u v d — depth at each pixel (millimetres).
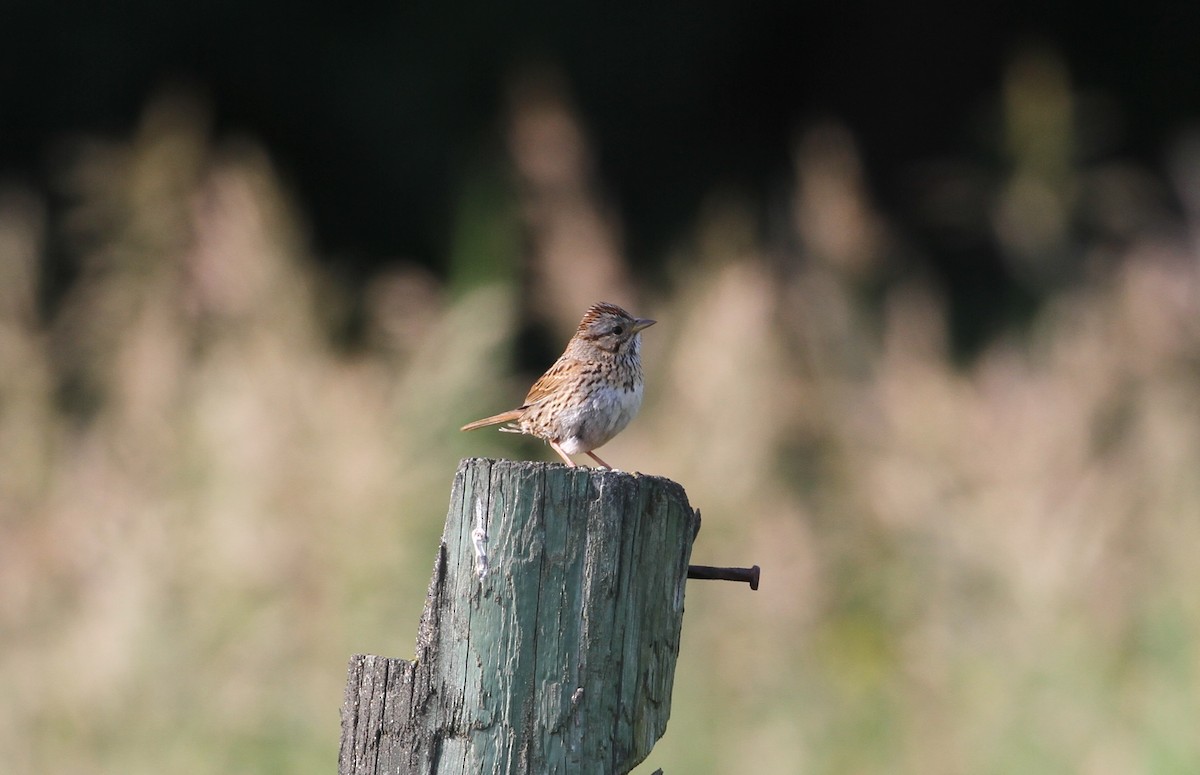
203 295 11859
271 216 12148
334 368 11453
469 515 5059
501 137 20594
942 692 10258
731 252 13141
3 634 10000
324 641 9914
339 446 10586
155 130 13625
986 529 10586
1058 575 10344
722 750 10172
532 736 4949
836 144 13820
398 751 5059
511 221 13203
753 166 25250
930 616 10688
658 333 12508
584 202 13156
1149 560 10797
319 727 9672
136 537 10148
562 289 12641
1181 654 9984
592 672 4953
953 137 25719
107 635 9555
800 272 13445
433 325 11820
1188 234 14148
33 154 21750
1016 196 15367
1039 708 10008
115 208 13039
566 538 4996
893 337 12406
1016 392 11500
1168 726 9641
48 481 11000
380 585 10227
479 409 11398
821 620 11094
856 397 12188
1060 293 14359
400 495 10539
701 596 11023
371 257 22172
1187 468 11125
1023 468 10820
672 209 24234
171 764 9328
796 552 11031
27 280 12172
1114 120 24734
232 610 9836
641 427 12008
